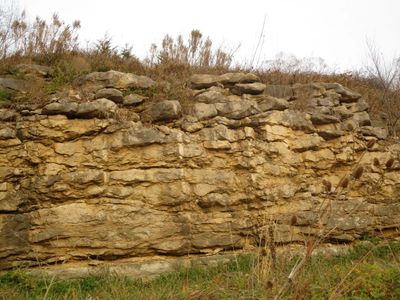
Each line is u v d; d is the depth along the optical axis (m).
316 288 4.34
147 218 7.14
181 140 7.53
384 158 8.82
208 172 7.59
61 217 6.88
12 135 7.15
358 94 9.37
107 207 7.05
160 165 7.38
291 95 8.90
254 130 8.11
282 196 7.84
